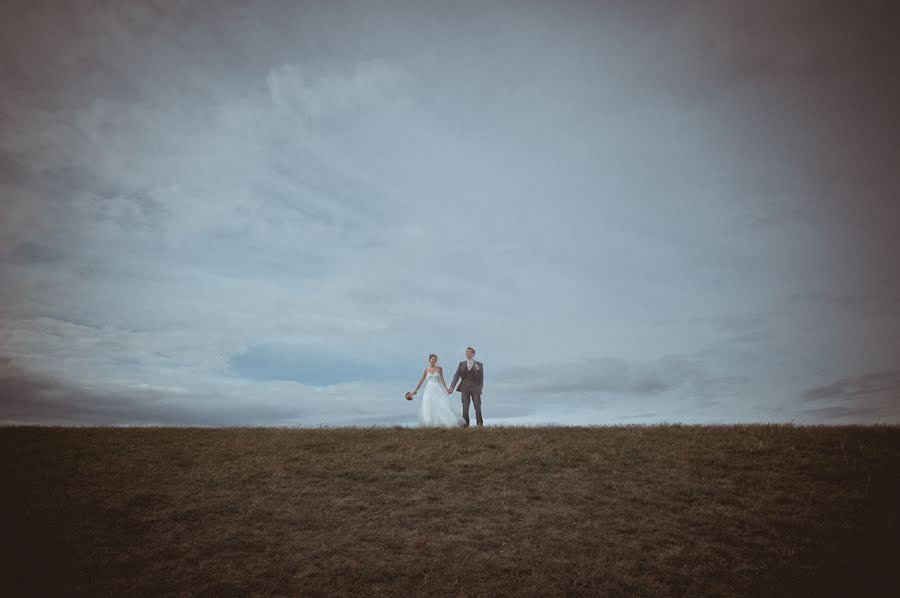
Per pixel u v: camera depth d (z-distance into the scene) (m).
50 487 11.79
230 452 14.95
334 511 10.76
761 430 16.09
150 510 10.70
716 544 9.23
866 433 14.86
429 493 11.69
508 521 10.27
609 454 14.18
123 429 18.39
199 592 7.91
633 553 9.02
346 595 7.87
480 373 20.05
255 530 9.87
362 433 17.52
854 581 8.05
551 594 7.87
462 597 7.80
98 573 8.40
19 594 7.76
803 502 10.71
